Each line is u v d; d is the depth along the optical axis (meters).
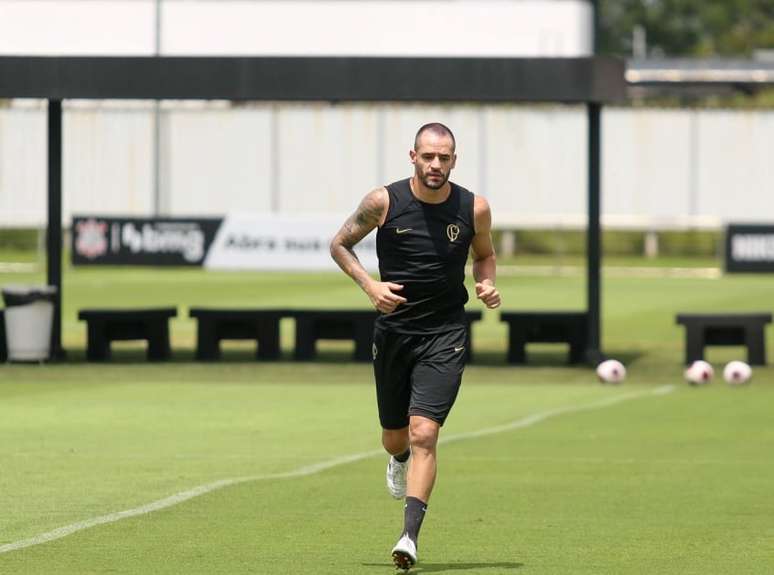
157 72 51.03
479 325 71.56
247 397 45.25
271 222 102.50
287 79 50.84
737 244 104.81
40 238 113.94
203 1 86.44
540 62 51.03
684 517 27.23
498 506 28.25
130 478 30.97
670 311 76.62
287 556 23.77
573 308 78.31
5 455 33.97
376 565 23.14
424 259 22.80
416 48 93.44
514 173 119.50
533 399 45.19
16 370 52.16
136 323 55.44
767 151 119.94
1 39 69.94
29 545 24.45
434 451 22.55
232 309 55.69
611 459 33.78
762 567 23.14
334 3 91.12
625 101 51.28
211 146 118.94
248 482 30.55
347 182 119.12
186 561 23.34
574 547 24.66
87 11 70.44
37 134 116.56
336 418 40.66
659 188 120.56
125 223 102.75
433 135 22.33
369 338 55.19
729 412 42.03
